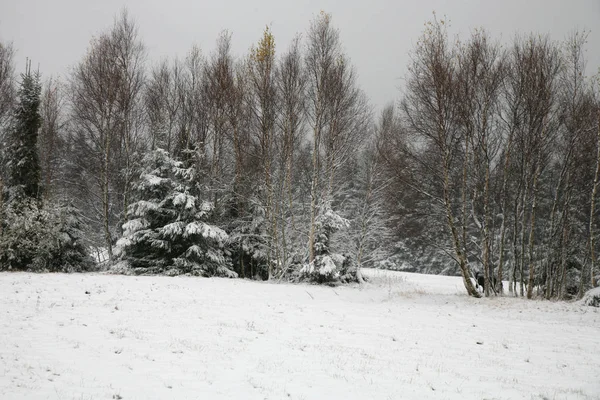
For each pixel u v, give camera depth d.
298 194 31.70
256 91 26.28
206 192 29.08
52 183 30.92
